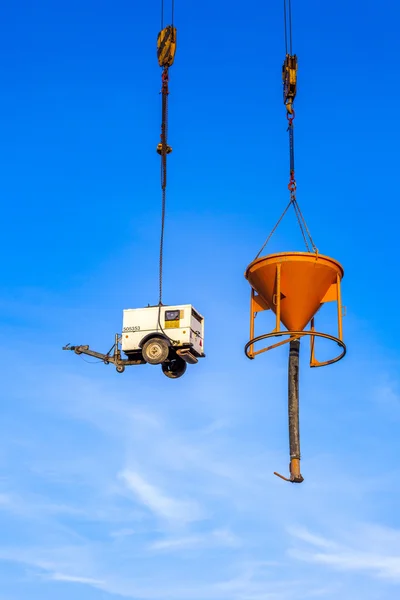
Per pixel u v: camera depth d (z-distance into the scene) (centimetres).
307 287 2809
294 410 2661
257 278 2858
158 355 3222
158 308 3275
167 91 3225
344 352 2780
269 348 2766
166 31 3212
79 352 3331
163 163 3234
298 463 2627
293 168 3033
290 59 3092
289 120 3073
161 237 3297
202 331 3338
